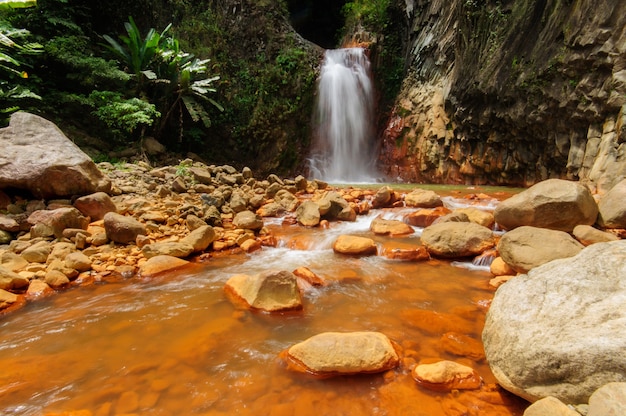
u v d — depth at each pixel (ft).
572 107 25.31
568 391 5.22
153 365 7.43
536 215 14.15
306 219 19.67
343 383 6.70
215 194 22.15
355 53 47.73
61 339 8.54
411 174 41.32
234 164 44.60
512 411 5.86
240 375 7.02
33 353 7.96
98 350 8.04
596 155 23.49
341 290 11.26
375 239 16.66
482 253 13.60
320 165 46.68
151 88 38.40
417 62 44.57
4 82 26.45
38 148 17.53
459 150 36.35
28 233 15.31
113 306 10.30
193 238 14.99
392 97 48.55
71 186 17.76
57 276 11.64
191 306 10.24
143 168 28.73
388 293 10.94
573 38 24.66
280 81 45.03
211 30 45.24
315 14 66.23
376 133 48.96
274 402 6.24
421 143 40.32
